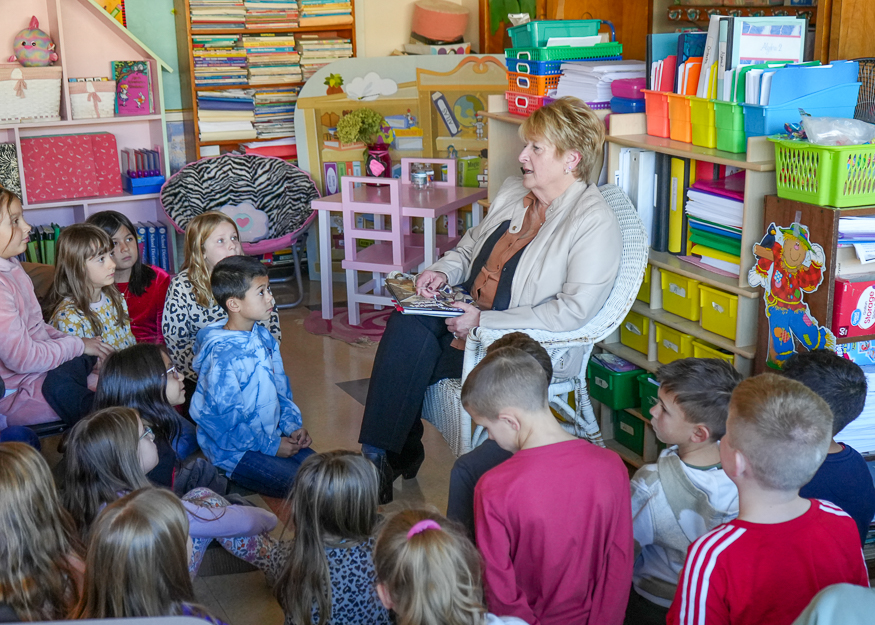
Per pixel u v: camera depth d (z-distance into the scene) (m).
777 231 2.42
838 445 2.06
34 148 5.03
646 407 3.04
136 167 5.30
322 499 1.89
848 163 2.19
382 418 2.86
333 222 5.61
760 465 1.51
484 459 2.20
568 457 1.80
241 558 2.48
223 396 2.81
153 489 1.65
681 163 2.84
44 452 3.17
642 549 2.08
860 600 1.24
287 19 5.40
